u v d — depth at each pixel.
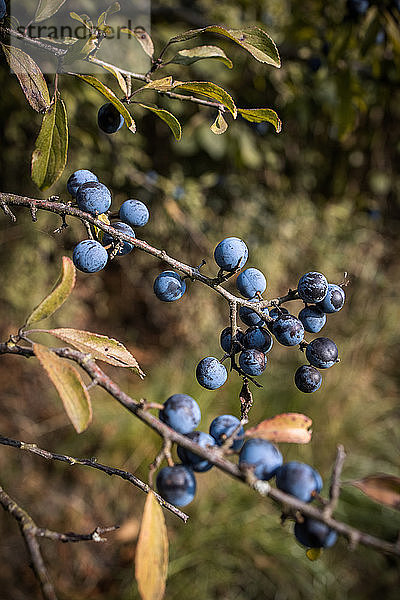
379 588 0.69
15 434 0.81
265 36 0.31
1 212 0.81
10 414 0.84
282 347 0.94
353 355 0.99
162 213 0.90
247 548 0.71
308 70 0.76
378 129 1.01
